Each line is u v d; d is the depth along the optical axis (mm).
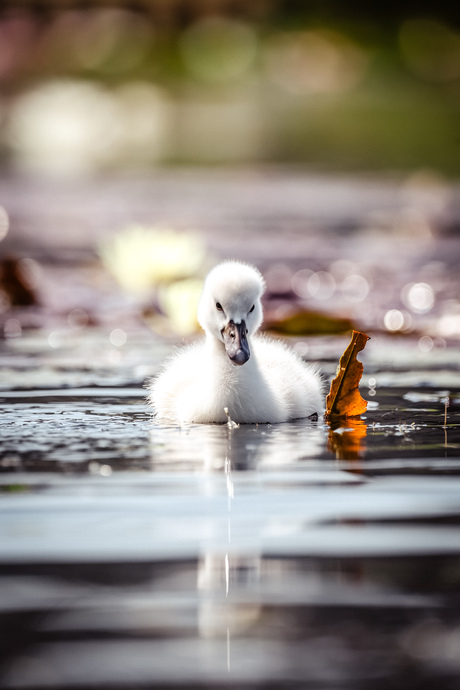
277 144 58875
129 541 5309
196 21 72125
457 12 71562
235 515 5758
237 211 38469
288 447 7676
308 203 41438
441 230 32062
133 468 6910
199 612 4398
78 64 69125
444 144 57094
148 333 15984
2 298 18578
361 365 9070
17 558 5062
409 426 8516
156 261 18859
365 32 70188
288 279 21578
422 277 21906
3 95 66625
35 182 50531
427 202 41656
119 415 9078
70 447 7633
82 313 17922
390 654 4016
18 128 63938
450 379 11203
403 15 71812
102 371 12000
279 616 4367
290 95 65000
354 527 5551
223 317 9602
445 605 4469
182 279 18828
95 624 4273
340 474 6734
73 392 10383
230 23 72375
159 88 67125
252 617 4348
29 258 24516
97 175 54031
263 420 8906
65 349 14078
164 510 5871
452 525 5578
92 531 5469
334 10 72375
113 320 17344
